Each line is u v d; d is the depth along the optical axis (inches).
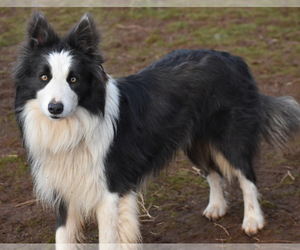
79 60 130.6
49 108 121.6
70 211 144.6
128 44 351.9
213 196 178.2
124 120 142.5
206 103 162.6
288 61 319.9
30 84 132.0
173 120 156.5
